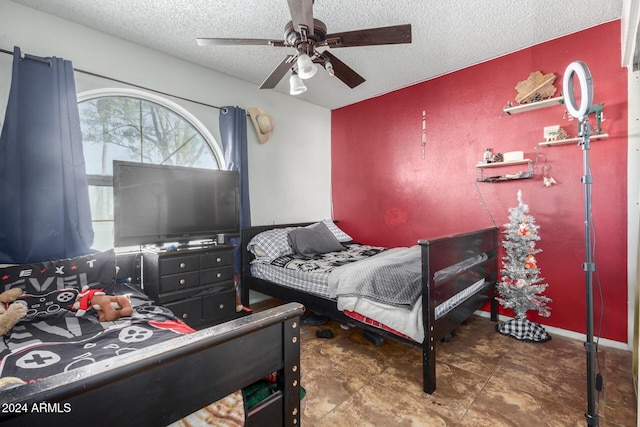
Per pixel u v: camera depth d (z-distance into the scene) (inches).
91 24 88.6
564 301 98.0
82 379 20.2
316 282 94.7
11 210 73.5
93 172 93.3
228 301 100.3
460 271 83.4
